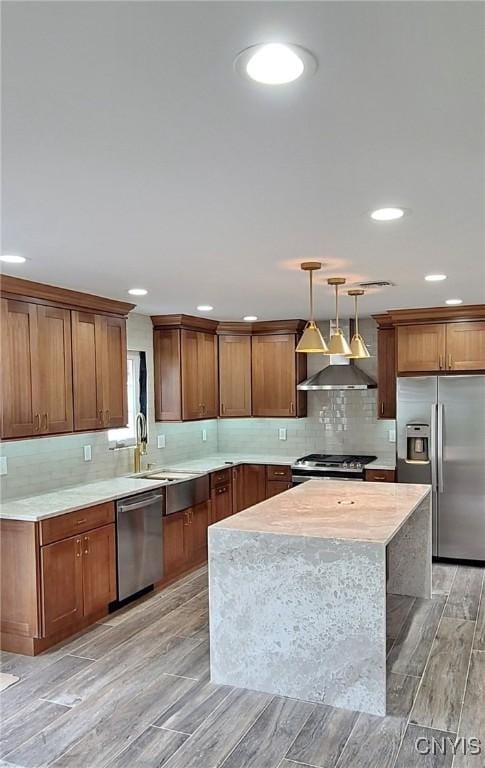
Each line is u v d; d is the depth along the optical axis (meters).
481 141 1.74
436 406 5.61
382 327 6.14
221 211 2.41
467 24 1.16
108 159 1.85
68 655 3.73
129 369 5.65
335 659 3.12
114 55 1.26
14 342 3.81
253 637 3.29
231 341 6.59
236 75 1.35
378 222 2.60
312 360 6.73
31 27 1.15
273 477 6.27
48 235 2.75
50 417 4.11
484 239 2.90
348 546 3.08
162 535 5.00
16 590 3.76
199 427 6.72
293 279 3.96
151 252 3.12
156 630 4.11
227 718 3.00
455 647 3.81
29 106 1.49
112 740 2.81
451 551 5.60
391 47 1.24
